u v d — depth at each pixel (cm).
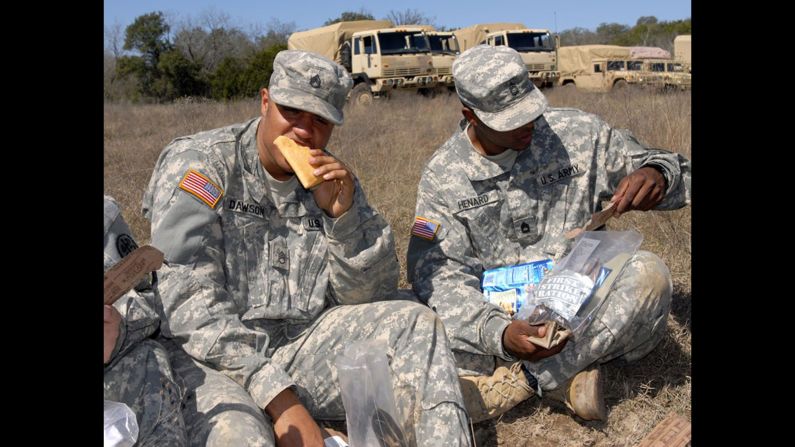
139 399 193
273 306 236
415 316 227
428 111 1407
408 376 218
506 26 2342
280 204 238
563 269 247
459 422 211
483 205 279
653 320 257
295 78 219
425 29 2069
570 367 249
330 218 231
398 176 644
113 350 193
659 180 262
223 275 231
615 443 248
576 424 260
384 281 246
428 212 281
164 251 219
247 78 2812
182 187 222
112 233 210
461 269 274
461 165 281
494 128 256
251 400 206
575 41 5966
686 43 2048
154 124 1396
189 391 206
